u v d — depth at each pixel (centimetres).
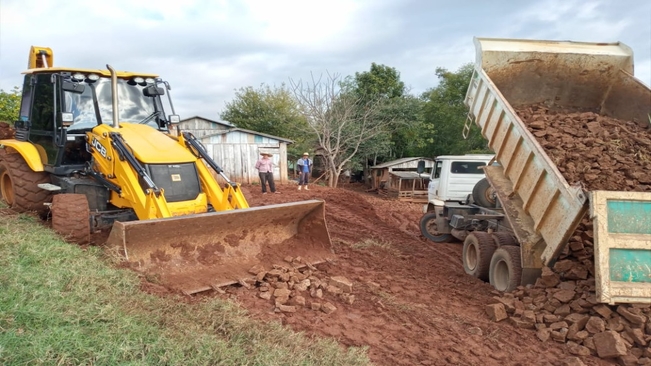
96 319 393
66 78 716
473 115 875
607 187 574
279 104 3641
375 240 1014
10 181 812
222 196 680
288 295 560
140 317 418
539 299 573
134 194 612
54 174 740
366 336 486
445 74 3838
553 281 589
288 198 1587
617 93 834
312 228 714
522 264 629
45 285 434
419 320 541
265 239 673
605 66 836
